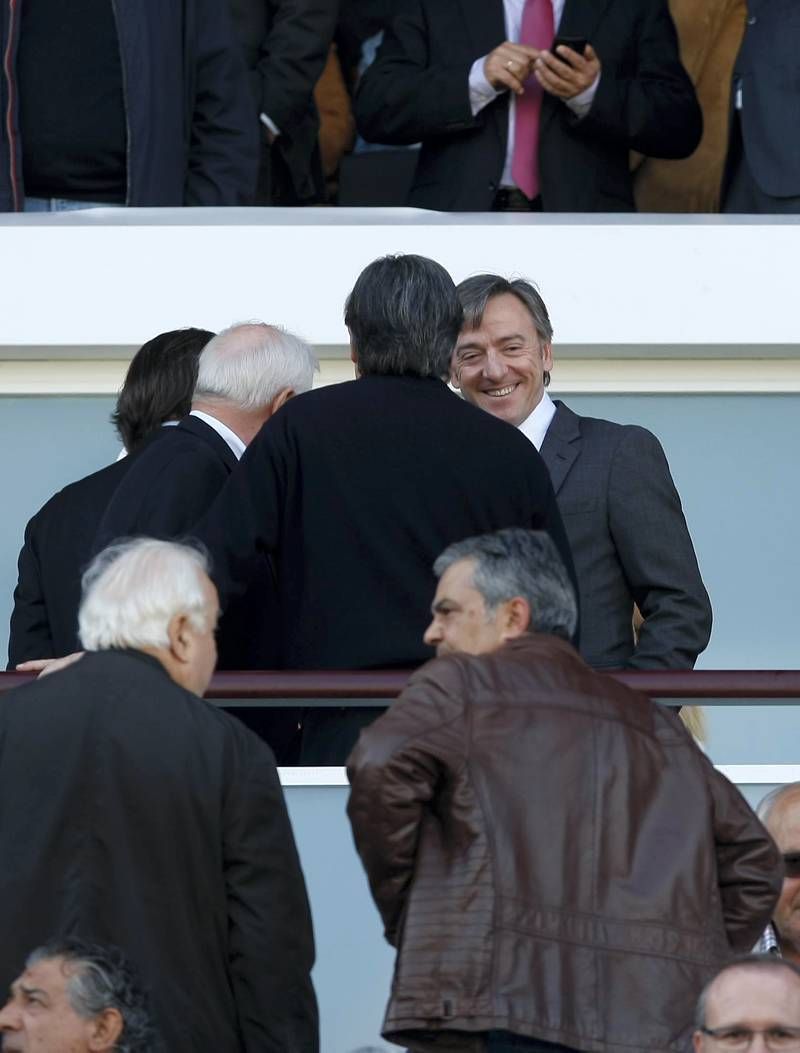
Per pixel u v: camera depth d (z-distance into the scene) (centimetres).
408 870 1227
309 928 1316
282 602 1469
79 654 1335
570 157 2173
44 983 1250
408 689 1247
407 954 1205
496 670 1254
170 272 1994
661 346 1992
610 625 1652
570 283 1995
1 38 2053
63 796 1283
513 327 1658
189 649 1326
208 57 2161
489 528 1456
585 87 2141
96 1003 1247
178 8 2105
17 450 2022
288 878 1302
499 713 1236
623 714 1258
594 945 1201
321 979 1528
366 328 1478
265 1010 1288
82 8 2059
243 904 1289
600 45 2194
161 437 1570
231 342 1581
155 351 1689
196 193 2169
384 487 1450
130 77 2064
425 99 2170
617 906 1209
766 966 1186
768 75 2167
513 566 1307
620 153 2208
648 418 2020
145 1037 1255
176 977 1274
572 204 2170
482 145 2181
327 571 1448
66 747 1290
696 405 2017
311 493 1452
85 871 1275
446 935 1201
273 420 1470
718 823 1248
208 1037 1279
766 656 2000
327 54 2402
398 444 1456
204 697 1437
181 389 1672
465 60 2194
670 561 1645
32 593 1703
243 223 2009
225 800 1290
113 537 1522
